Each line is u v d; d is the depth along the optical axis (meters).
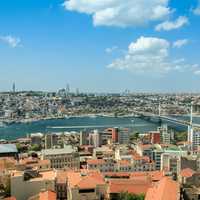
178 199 189.12
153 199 192.75
